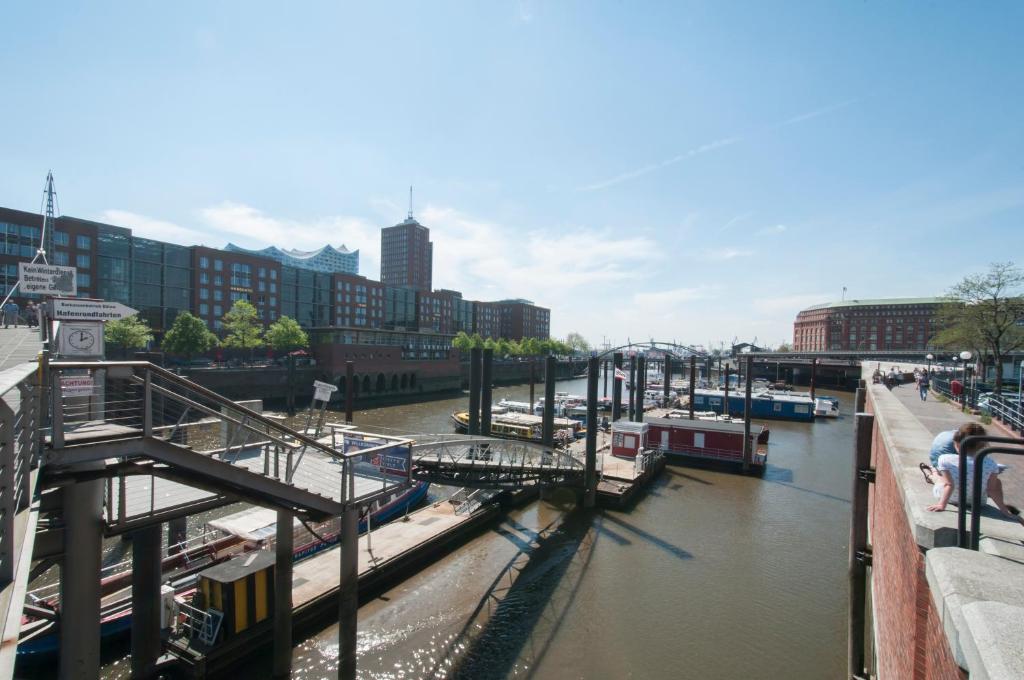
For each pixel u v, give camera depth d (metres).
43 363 7.46
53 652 13.02
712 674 14.74
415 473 19.84
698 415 53.22
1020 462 11.00
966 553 4.13
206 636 13.55
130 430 9.10
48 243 51.53
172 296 86.75
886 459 12.09
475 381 35.50
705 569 21.23
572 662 15.11
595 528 25.59
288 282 108.25
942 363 69.19
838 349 159.38
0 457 4.73
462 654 15.32
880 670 10.98
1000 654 2.53
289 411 60.44
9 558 4.74
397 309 137.88
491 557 21.81
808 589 19.64
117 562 19.86
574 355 179.50
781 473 36.75
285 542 13.55
